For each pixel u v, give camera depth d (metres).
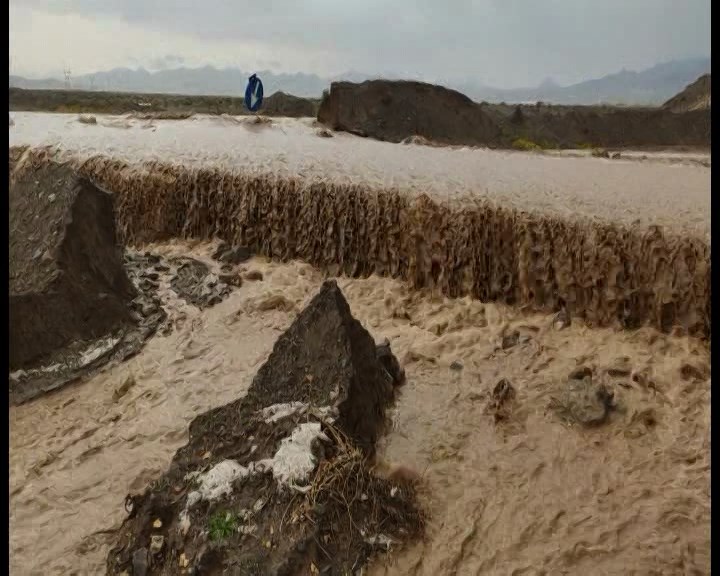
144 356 7.11
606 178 10.59
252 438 4.91
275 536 4.11
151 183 10.56
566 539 4.75
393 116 14.77
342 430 4.87
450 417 6.14
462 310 8.34
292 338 5.82
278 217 9.95
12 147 11.75
